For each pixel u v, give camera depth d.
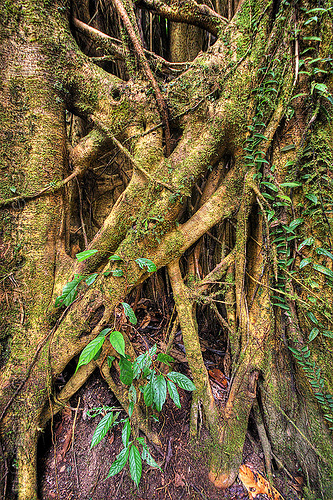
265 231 1.71
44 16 1.70
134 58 1.76
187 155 1.72
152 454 1.71
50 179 1.82
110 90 1.82
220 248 2.36
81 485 1.61
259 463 1.73
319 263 1.60
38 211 1.79
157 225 1.69
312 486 1.60
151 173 1.75
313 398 1.66
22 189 1.76
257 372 1.77
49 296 1.83
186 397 2.02
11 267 1.76
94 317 1.71
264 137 1.63
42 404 1.69
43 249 1.82
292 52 1.51
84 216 2.45
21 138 1.74
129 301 2.48
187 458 1.72
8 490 1.52
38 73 1.72
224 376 2.10
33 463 1.61
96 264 1.87
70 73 1.81
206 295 2.13
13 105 1.71
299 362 1.67
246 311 1.85
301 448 1.69
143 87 1.75
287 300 1.70
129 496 1.56
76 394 1.93
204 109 1.70
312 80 1.50
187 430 1.84
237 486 1.62
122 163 2.50
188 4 1.77
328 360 1.62
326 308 1.59
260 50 1.61
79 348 1.72
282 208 1.66
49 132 1.79
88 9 2.35
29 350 1.73
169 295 2.51
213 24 1.84
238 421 1.75
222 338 2.48
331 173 1.55
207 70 1.68
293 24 1.48
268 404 1.78
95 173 2.47
